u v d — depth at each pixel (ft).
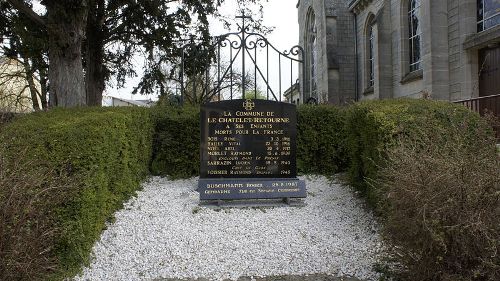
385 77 69.36
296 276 14.58
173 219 18.69
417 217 11.55
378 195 16.98
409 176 12.03
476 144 13.94
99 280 14.07
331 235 17.46
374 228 17.76
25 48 39.99
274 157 22.84
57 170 14.33
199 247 16.29
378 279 14.10
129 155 21.24
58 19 35.50
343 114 27.14
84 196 14.42
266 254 15.88
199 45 44.86
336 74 87.04
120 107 23.72
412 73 62.59
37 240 12.01
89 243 15.30
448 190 11.35
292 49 32.91
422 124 17.66
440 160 12.01
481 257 11.23
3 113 25.27
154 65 55.21
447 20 49.42
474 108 36.58
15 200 11.56
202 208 20.15
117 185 19.21
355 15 87.71
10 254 11.15
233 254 15.85
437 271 11.96
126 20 48.80
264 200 21.83
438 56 49.24
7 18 42.11
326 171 26.94
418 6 62.23
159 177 25.79
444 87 49.21
